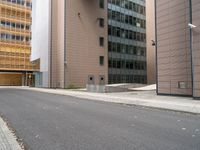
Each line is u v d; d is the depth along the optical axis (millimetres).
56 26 50594
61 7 48812
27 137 7715
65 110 14484
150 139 7277
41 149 6371
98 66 52250
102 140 7195
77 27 49125
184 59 23766
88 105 17594
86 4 50938
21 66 68500
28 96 26562
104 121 10547
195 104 16922
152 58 67562
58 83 49000
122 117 11758
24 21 70062
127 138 7418
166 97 23375
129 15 61250
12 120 10906
